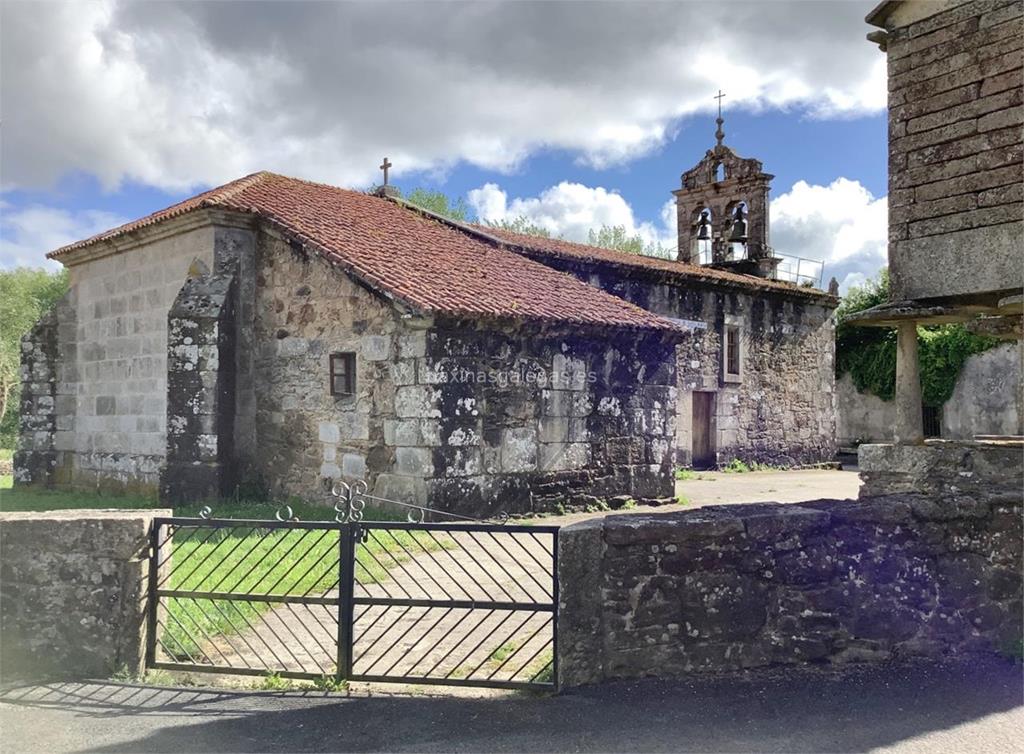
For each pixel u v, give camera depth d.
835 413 26.09
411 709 4.70
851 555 5.57
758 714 4.60
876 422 28.47
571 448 12.84
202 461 12.72
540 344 12.48
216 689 5.03
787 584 5.37
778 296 23.91
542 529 5.01
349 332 12.21
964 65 8.63
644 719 4.52
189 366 12.83
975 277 8.45
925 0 8.95
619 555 5.06
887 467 8.45
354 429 12.07
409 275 12.14
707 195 25.45
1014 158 8.23
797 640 5.36
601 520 5.25
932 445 8.20
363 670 5.33
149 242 14.66
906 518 5.72
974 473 7.82
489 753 4.14
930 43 8.91
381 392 11.67
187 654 5.39
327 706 4.75
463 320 11.32
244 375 13.56
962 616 5.79
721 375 22.17
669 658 5.12
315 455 12.69
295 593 6.95
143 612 5.34
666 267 20.84
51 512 5.65
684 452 21.17
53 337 16.39
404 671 5.32
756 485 18.30
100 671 5.27
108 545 5.31
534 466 12.30
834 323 26.33
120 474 14.97
